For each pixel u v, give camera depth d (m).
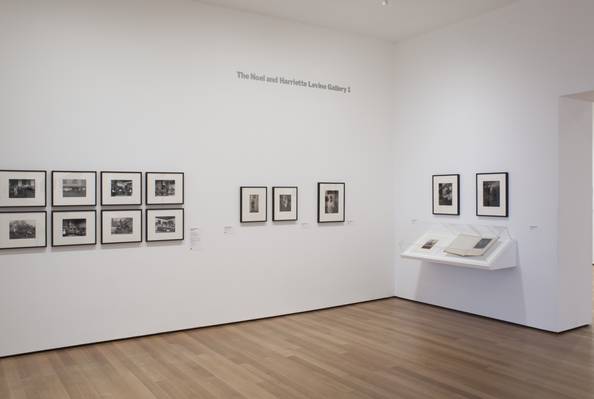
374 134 9.88
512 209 8.04
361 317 8.63
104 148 7.14
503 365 6.18
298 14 8.51
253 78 8.39
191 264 7.86
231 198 8.20
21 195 6.58
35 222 6.66
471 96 8.67
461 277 8.95
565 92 7.32
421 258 8.70
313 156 9.08
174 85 7.67
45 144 6.74
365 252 9.83
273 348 6.90
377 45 9.88
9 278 6.55
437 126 9.28
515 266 8.00
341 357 6.50
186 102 7.77
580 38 7.12
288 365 6.21
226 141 8.14
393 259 10.27
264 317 8.56
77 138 6.95
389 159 10.12
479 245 8.09
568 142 7.59
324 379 5.75
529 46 7.77
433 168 9.37
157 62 7.53
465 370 6.01
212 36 8.00
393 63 10.15
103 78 7.12
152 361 6.38
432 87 9.38
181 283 7.77
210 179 8.00
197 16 7.86
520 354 6.59
